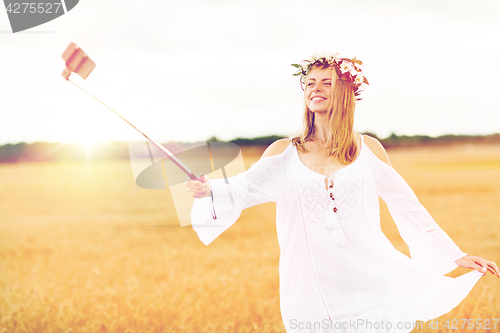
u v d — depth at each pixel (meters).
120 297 5.60
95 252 9.35
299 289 2.85
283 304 2.93
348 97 2.88
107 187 28.03
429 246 2.99
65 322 4.80
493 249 8.33
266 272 6.74
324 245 2.78
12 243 10.83
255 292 5.60
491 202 17.00
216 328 4.53
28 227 13.55
